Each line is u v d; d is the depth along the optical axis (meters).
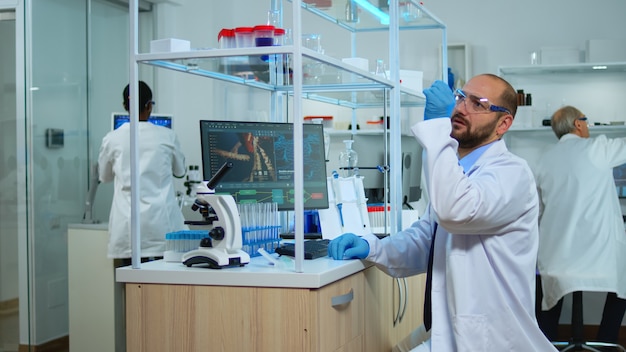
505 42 5.83
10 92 4.19
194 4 6.11
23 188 4.18
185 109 6.07
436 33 5.91
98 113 5.35
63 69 4.78
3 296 4.30
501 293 2.19
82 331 4.24
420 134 2.16
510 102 2.32
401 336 3.00
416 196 4.04
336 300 2.17
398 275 2.56
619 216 4.52
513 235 2.23
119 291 4.20
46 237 4.46
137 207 2.26
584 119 4.76
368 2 3.07
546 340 2.19
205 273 2.13
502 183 2.16
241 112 5.87
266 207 2.46
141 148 3.93
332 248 2.39
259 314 2.09
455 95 2.36
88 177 5.03
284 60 2.30
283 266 2.19
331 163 4.53
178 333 2.17
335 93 3.21
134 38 2.27
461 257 2.22
